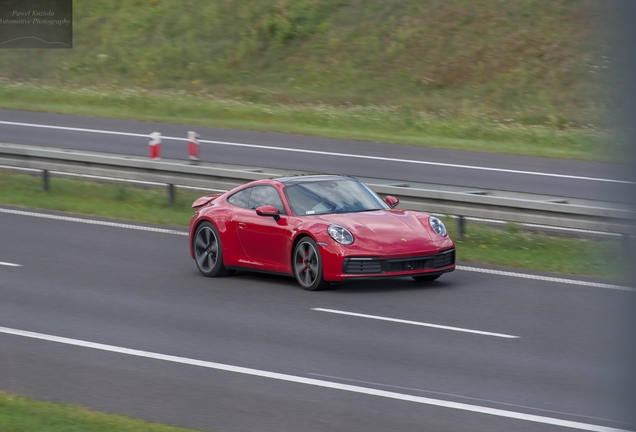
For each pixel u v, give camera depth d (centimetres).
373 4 9506
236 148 6041
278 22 9575
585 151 6238
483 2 9006
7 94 8481
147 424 1422
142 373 1816
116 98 8256
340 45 9106
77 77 9506
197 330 2206
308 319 2317
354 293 2650
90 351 2000
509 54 8325
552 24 8469
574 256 3284
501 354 1961
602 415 1509
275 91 8612
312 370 1833
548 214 3238
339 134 6806
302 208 2805
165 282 2855
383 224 2705
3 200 4494
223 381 1752
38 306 2488
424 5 9262
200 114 7744
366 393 1662
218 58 9394
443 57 8556
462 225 3559
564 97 7681
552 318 2323
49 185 4831
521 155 6050
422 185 3831
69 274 2956
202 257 3003
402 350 1998
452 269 2733
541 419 1490
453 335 2141
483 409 1554
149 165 4331
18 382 1752
